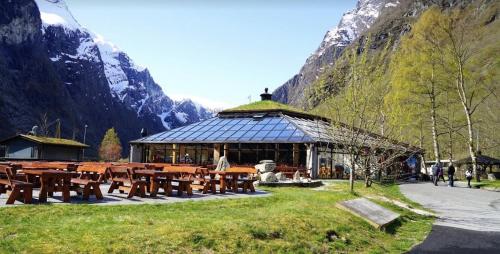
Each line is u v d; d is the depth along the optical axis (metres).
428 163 82.25
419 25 53.91
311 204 17.03
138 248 9.70
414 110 52.31
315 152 38.38
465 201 27.81
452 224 18.41
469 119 49.44
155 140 45.88
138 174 17.94
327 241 12.91
